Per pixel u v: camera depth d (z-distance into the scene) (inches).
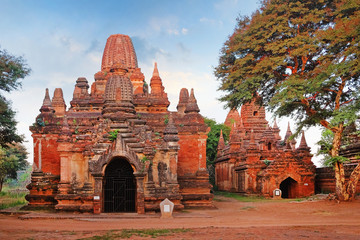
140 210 885.2
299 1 1151.6
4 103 1063.0
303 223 737.0
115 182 936.3
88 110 1450.5
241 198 1492.4
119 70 1076.5
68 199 914.7
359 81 1090.7
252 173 1609.3
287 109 1138.7
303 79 1047.0
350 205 984.3
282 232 592.7
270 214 925.8
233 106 1291.8
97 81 1692.9
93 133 1000.9
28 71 1126.4
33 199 1039.0
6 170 2150.6
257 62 1232.2
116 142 916.6
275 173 1480.1
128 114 985.5
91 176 917.2
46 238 544.7
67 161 964.6
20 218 816.9
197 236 553.3
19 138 1295.5
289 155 1501.0
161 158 975.6
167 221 777.6
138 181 900.0
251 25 1192.2
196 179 1155.3
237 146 1863.9
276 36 1180.5
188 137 1193.4
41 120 1240.2
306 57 1126.4
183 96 1434.5
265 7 1197.7
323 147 1123.3
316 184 1562.5
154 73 1519.4
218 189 2127.2
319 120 1070.4
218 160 2092.8
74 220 797.9
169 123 1015.0
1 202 1252.5
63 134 978.7
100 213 887.7
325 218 817.5
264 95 1295.5
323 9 1139.9
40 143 1223.5
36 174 1077.8
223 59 1309.1
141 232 595.8
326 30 1050.7
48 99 1312.7
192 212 970.7
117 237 550.9
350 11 1071.0
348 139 1269.7
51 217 816.9
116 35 1860.2
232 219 818.2
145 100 1401.3
